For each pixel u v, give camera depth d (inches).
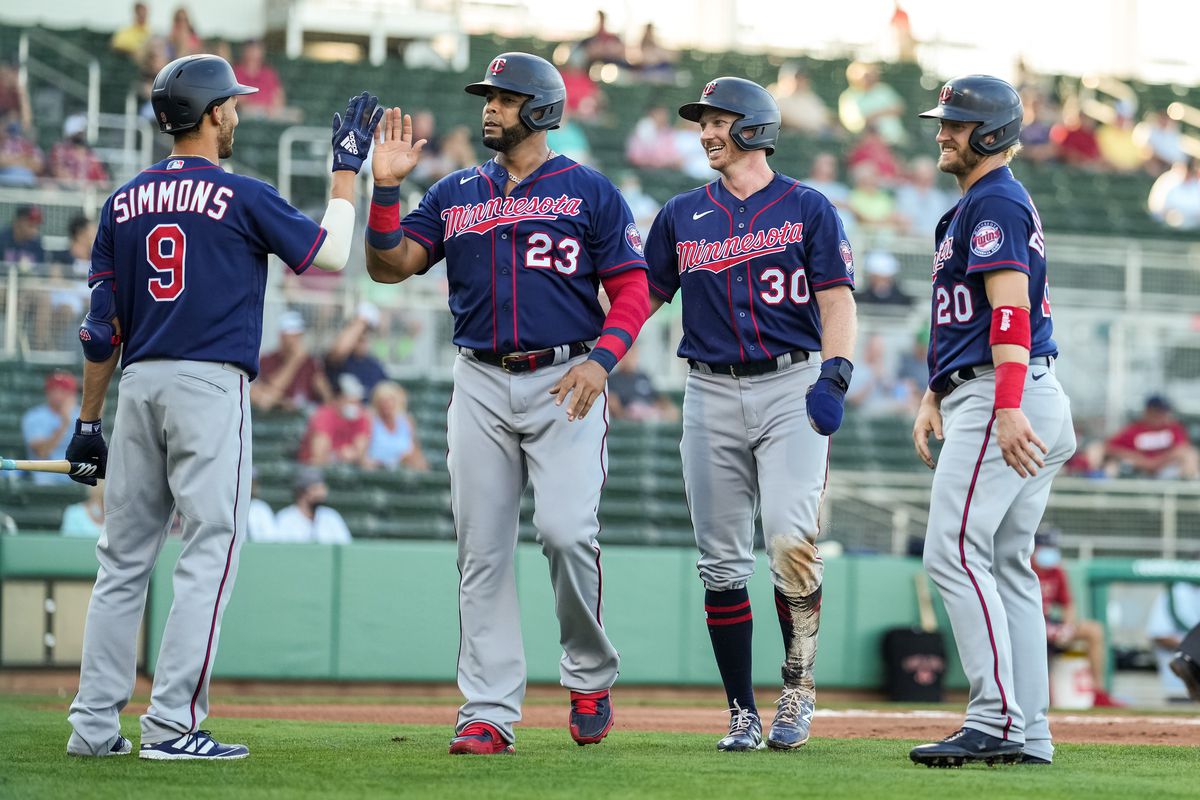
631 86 2518.5
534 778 492.7
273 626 1350.9
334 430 1659.7
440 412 1766.7
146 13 2321.6
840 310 615.8
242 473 559.2
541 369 594.6
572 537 589.6
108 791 449.4
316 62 2368.4
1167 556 1739.7
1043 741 591.2
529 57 602.9
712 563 642.2
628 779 492.7
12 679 1307.8
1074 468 1835.6
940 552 575.8
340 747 621.0
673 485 1766.7
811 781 492.1
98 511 1472.7
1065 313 1929.1
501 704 589.6
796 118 2519.7
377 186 591.8
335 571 1368.1
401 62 2423.7
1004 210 566.3
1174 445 1856.5
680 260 649.0
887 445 1875.0
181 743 545.6
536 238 594.2
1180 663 737.0
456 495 600.1
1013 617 594.6
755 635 1430.9
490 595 596.7
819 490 629.0
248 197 558.3
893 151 2486.5
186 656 543.8
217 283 551.5
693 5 2859.3
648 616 1418.6
